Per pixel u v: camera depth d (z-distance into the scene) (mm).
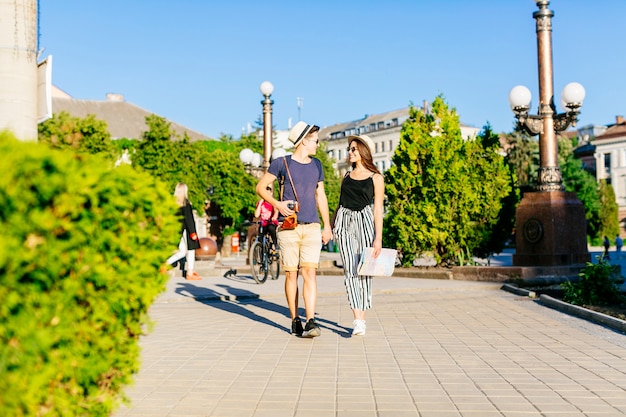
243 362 5355
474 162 15336
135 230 2645
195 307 9406
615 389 4340
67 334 2270
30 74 5059
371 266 6457
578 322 7582
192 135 53844
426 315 8266
